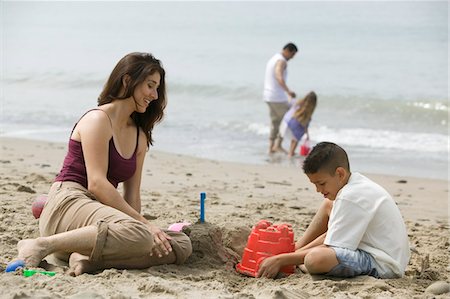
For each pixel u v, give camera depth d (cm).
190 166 1288
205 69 2792
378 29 3841
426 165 1389
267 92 1502
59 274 528
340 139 1652
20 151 1332
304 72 2655
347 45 3362
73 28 5031
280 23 4412
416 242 750
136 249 552
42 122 1827
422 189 1159
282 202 972
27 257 542
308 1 5762
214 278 557
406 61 2839
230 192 1035
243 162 1392
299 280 557
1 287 477
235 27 4406
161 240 569
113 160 602
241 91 2275
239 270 593
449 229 841
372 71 2630
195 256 611
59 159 1245
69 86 2566
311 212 898
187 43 3744
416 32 3672
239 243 650
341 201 558
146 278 517
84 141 590
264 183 1147
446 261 664
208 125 1805
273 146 1527
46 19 5919
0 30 5009
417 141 1625
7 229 681
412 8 4809
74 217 571
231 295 488
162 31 4456
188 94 2280
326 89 2272
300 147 1558
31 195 856
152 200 910
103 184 581
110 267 561
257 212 868
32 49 3794
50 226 585
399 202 1048
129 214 585
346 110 1989
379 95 2119
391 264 561
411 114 1908
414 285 551
